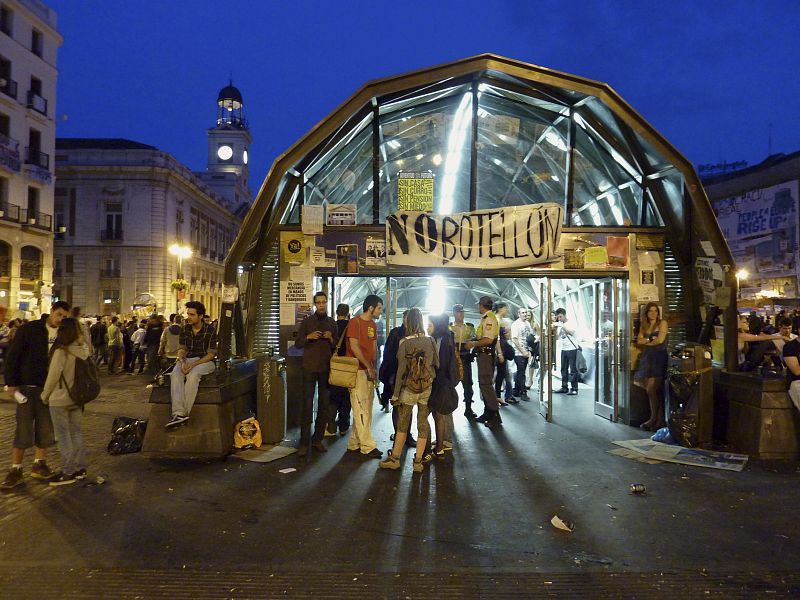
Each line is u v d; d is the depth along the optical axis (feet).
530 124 29.96
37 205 107.86
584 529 14.64
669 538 14.10
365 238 28.02
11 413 31.14
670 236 28.14
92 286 131.34
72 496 17.06
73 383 18.12
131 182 132.26
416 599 11.13
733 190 97.71
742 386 22.77
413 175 30.71
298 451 21.74
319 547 13.43
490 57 25.38
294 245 27.91
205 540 13.80
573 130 28.63
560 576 12.09
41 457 18.67
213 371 21.90
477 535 14.20
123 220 131.95
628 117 25.09
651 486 18.19
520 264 27.50
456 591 11.44
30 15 104.12
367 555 13.01
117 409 32.86
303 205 27.91
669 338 27.81
